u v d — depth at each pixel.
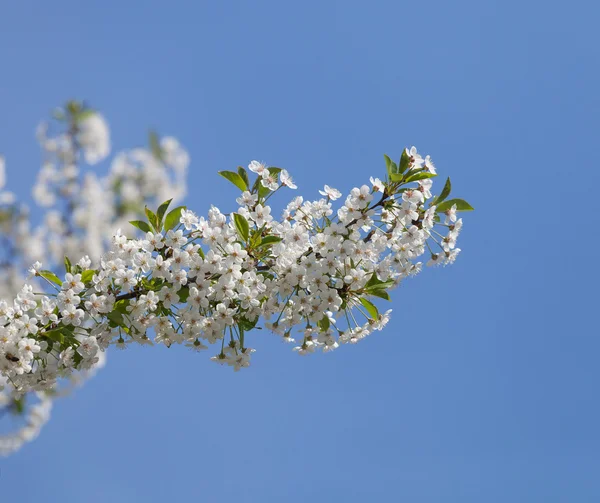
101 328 2.40
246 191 2.45
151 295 2.39
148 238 2.40
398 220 2.41
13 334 2.36
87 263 2.42
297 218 2.45
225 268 2.39
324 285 2.41
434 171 2.41
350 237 2.42
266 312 2.43
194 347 2.44
